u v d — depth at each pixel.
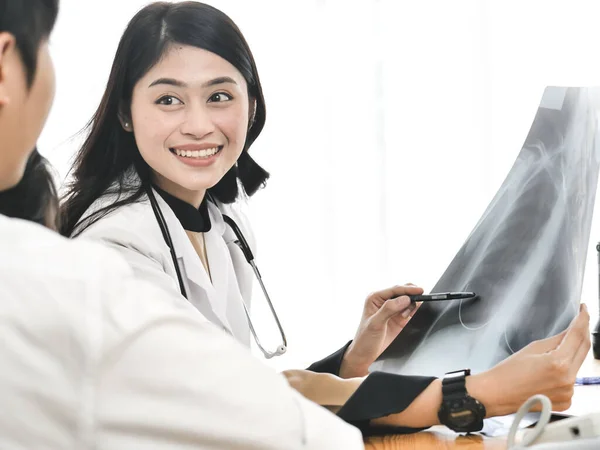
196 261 1.31
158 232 1.27
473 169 3.56
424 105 3.58
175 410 0.53
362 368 1.32
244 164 1.54
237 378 0.57
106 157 1.34
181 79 1.28
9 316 0.51
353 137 3.61
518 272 1.22
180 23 1.29
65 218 1.33
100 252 0.56
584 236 1.14
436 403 0.96
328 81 3.60
